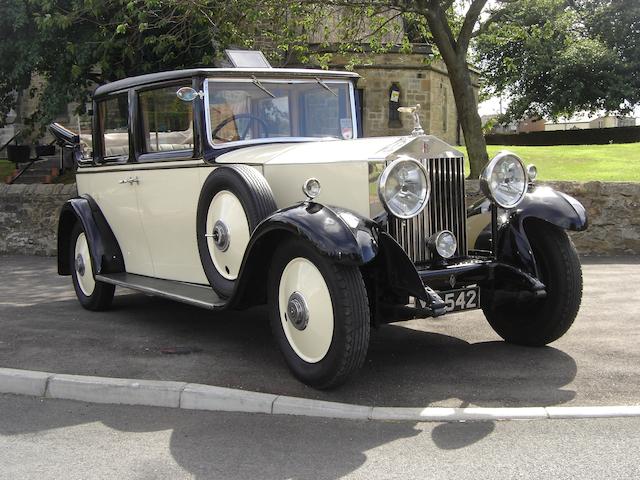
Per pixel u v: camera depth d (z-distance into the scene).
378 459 3.56
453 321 6.45
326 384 4.42
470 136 12.96
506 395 4.39
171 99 5.88
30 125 15.34
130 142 6.43
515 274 4.93
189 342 5.87
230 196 5.16
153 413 4.39
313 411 4.20
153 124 6.14
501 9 14.06
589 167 14.59
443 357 5.26
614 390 4.44
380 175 4.44
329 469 3.47
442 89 25.81
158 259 6.36
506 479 3.30
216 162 5.45
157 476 3.46
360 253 4.11
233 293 4.86
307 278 4.45
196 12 12.53
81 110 14.18
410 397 4.39
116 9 13.22
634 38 36.38
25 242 13.05
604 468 3.38
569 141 37.88
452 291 4.73
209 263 5.44
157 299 7.97
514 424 3.96
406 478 3.34
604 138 36.81
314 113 6.12
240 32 13.66
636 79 36.03
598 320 6.29
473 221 5.47
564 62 36.16
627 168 14.19
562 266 5.11
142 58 13.72
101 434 4.05
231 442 3.85
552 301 5.18
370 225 4.38
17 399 4.75
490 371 4.88
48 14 12.05
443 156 4.89
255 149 5.59
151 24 13.20
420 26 15.00
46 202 12.80
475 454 3.58
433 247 4.76
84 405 4.59
